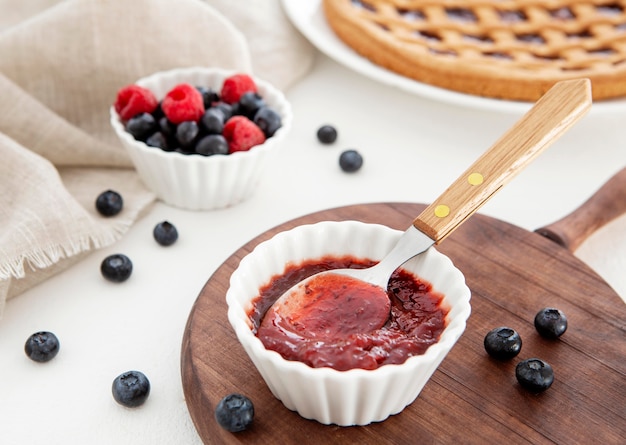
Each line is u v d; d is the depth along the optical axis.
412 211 0.61
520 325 0.54
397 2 0.77
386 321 0.50
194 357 0.52
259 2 0.76
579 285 0.57
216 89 0.68
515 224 0.63
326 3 0.75
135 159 0.63
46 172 0.59
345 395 0.47
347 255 0.54
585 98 0.52
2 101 0.64
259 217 0.64
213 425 0.49
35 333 0.54
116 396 0.52
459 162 0.68
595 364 0.53
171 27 0.69
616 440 0.49
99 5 0.68
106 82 0.69
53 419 0.51
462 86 0.70
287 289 0.52
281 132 0.63
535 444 0.49
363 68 0.71
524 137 0.52
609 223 0.61
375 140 0.70
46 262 0.57
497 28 0.75
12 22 0.76
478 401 0.51
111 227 0.61
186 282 0.59
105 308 0.57
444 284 0.51
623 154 0.70
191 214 0.64
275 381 0.48
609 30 0.75
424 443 0.49
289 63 0.74
